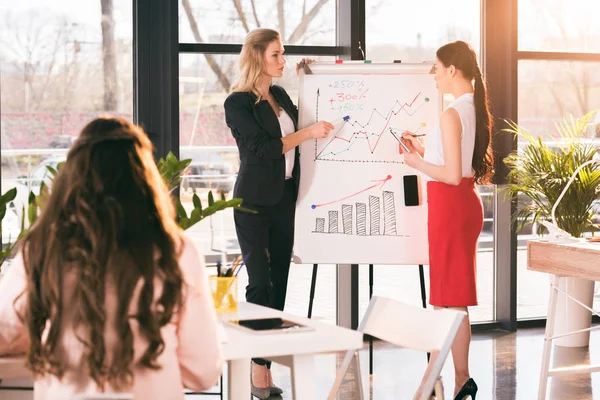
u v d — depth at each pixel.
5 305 1.92
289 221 4.32
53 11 4.82
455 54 3.87
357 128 4.38
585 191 5.07
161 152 4.98
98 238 1.69
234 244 5.27
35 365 1.78
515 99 5.72
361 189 4.38
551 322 3.98
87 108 4.91
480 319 5.93
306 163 4.36
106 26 4.91
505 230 5.80
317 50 5.38
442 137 3.83
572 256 3.74
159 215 1.77
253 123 4.10
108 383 1.74
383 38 5.57
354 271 5.39
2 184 4.79
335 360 5.09
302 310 5.48
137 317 1.71
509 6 5.69
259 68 4.13
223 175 5.25
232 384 2.57
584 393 4.38
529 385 4.55
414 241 4.38
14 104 4.79
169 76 4.95
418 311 2.59
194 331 1.83
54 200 1.76
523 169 5.26
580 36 6.00
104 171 1.74
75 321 1.70
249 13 5.27
